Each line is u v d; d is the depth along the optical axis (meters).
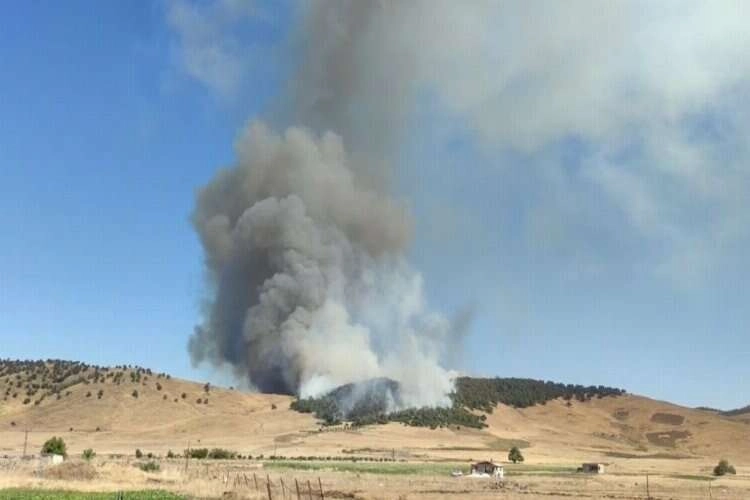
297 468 92.44
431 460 133.38
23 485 45.97
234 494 45.22
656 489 72.50
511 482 78.56
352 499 50.09
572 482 81.81
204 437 164.50
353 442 162.62
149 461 83.44
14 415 178.00
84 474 54.00
